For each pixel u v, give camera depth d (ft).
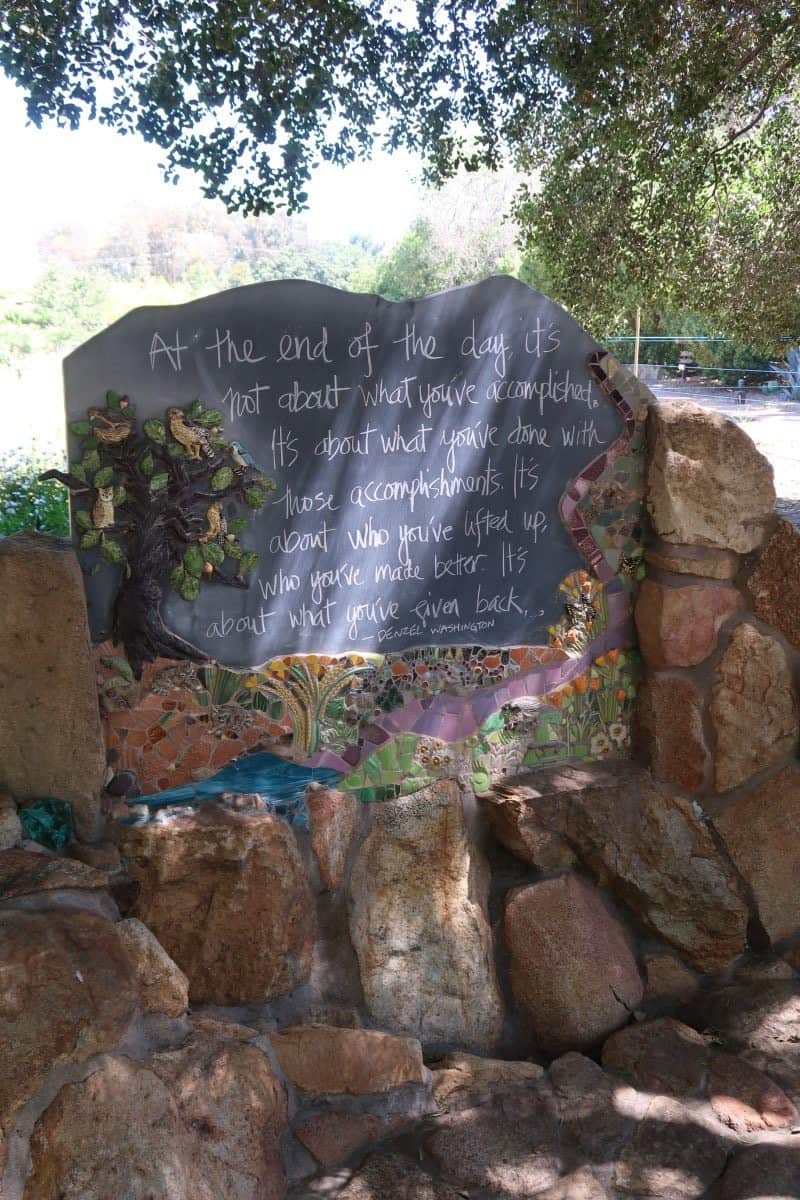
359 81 14.19
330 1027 8.96
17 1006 6.72
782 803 10.77
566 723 10.72
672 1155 8.32
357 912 9.76
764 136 21.11
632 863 10.44
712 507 10.29
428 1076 9.05
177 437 8.84
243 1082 7.93
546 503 10.36
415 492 9.80
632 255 20.71
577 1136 8.55
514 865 10.47
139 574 8.91
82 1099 6.68
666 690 10.63
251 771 9.49
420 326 9.53
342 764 9.80
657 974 10.47
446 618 10.15
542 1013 9.90
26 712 8.51
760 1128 8.61
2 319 69.51
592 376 10.25
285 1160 8.18
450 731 10.16
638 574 10.73
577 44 14.94
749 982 10.36
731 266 21.59
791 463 33.60
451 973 9.85
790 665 10.66
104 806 8.91
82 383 8.59
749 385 55.42
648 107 18.85
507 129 16.33
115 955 7.44
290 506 9.35
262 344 9.00
